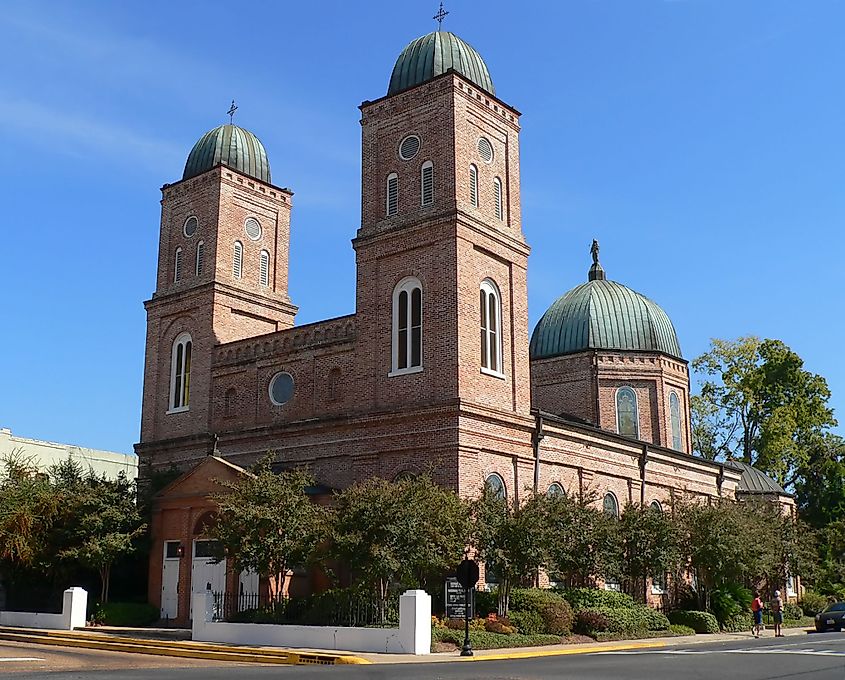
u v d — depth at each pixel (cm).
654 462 4528
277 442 3684
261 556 2811
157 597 3584
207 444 3953
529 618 2958
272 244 4503
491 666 2088
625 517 3700
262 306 4362
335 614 2783
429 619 2512
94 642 2881
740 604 4288
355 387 3506
